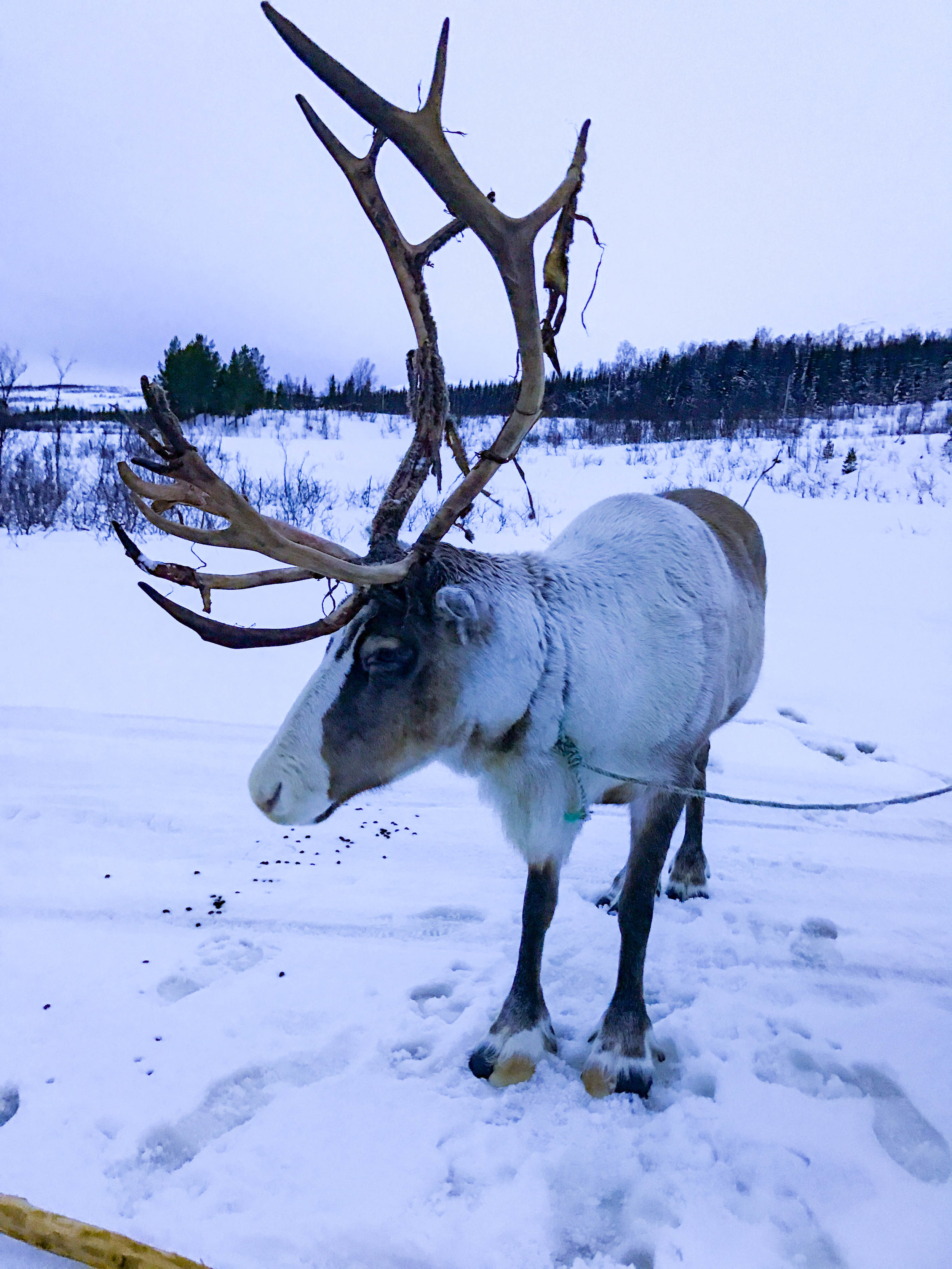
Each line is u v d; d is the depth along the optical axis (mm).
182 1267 1875
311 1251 2039
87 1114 2455
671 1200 2219
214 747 5305
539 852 2773
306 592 8656
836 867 4234
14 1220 1982
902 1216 2180
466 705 2576
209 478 2051
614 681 2695
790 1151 2393
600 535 3064
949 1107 2557
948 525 13289
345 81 1873
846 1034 2924
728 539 3576
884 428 26281
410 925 3533
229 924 3492
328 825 4465
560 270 2402
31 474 13445
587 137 2174
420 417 2648
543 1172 2289
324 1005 2994
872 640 8281
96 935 3373
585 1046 2852
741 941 3508
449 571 2566
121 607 7898
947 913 3822
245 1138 2393
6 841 4070
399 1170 2291
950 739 5965
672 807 2857
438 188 2004
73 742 5246
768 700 6668
